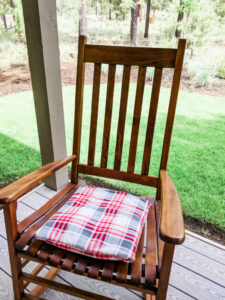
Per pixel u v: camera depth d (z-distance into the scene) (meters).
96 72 1.01
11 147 2.40
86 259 0.73
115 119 3.00
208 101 3.23
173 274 1.15
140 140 2.63
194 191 1.84
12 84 3.93
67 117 3.17
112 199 0.97
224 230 1.48
